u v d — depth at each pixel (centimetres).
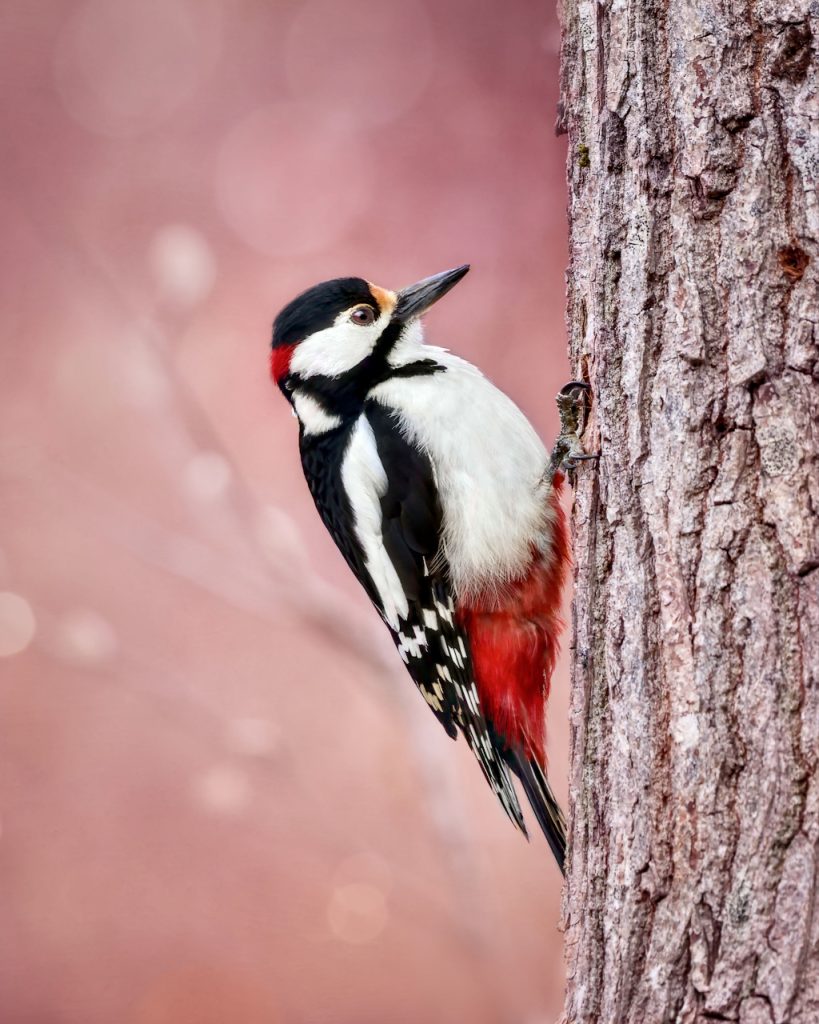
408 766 1171
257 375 1340
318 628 986
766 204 483
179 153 1421
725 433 481
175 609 1304
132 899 1173
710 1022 442
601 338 528
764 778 448
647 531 498
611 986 476
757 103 491
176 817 1209
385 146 1368
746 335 480
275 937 1116
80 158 1413
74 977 1114
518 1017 952
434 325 1267
